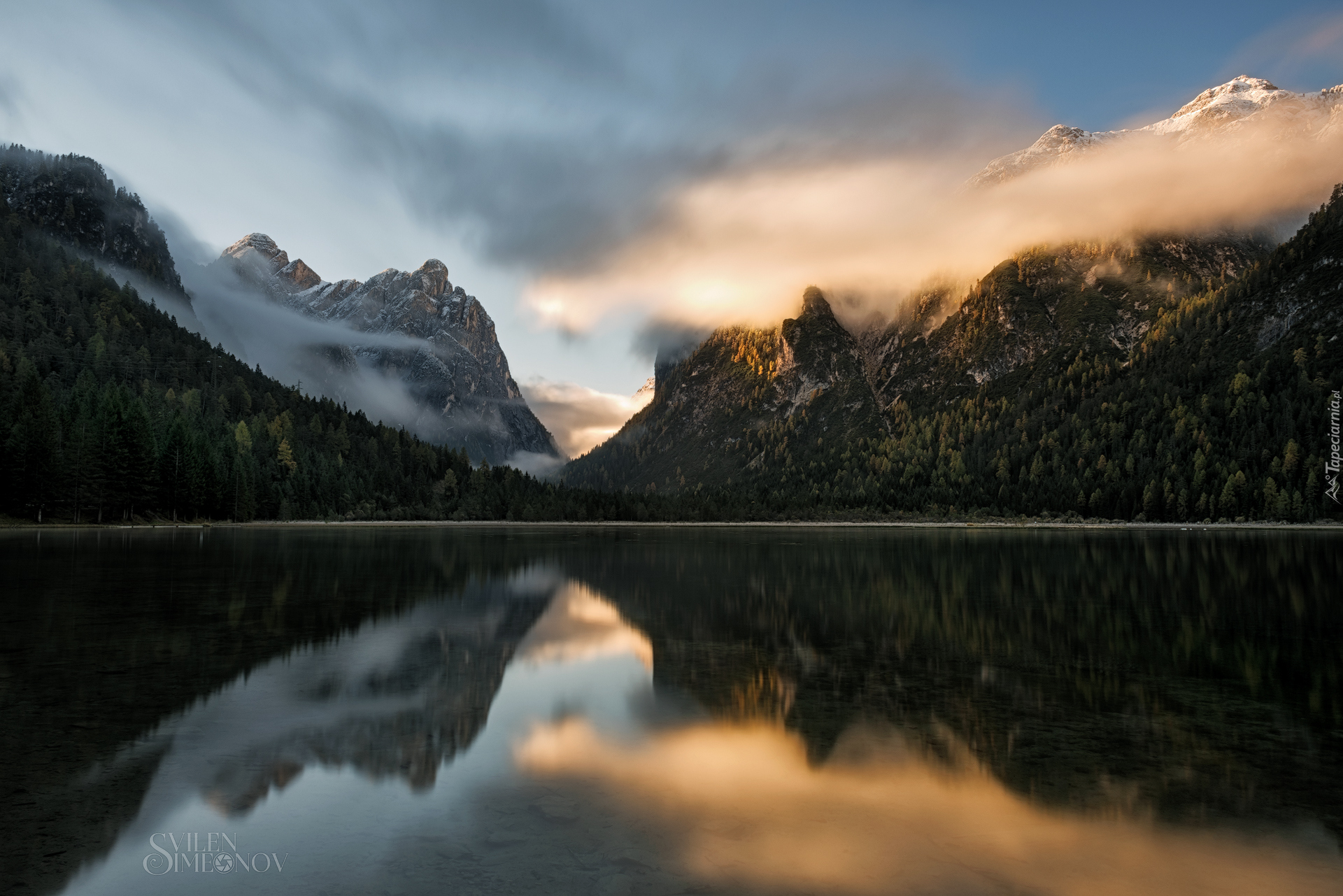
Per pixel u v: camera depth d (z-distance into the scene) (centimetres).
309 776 1516
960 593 4675
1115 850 1215
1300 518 15988
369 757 1631
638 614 3794
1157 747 1720
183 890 1052
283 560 6581
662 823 1307
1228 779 1520
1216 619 3609
